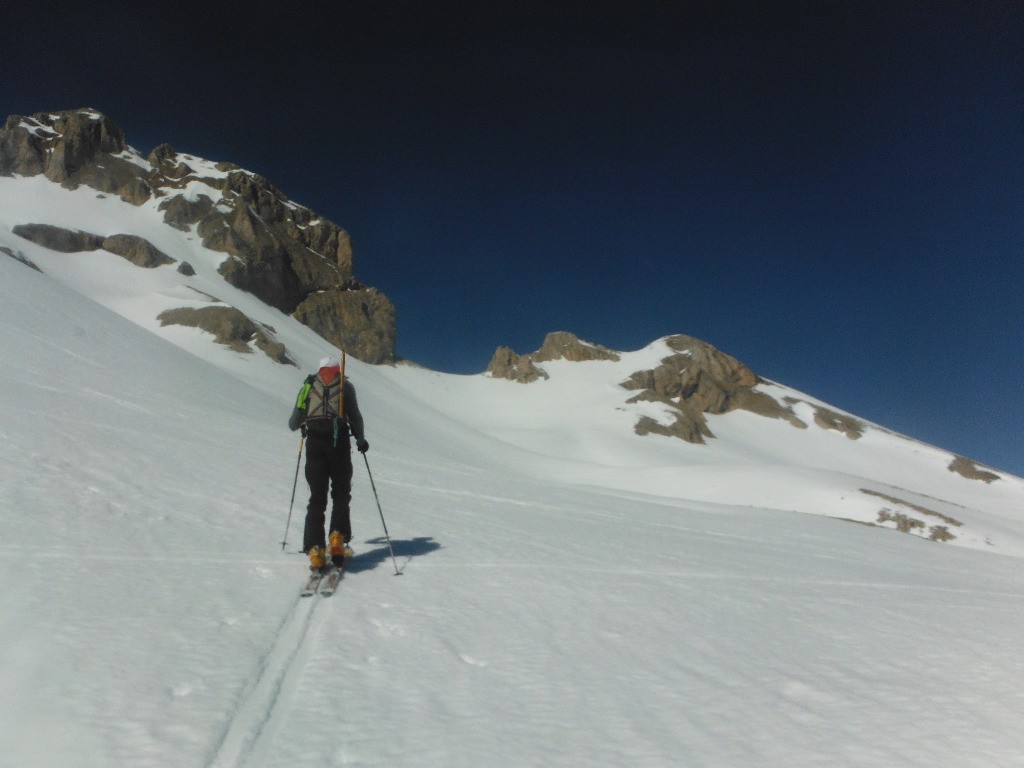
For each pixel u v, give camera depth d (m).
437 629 3.77
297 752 2.22
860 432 139.12
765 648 3.92
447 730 2.48
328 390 5.28
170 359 30.36
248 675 2.82
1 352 17.41
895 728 2.74
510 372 155.62
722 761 2.36
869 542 14.47
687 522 13.45
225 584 4.23
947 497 112.56
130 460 8.40
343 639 3.45
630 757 2.35
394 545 6.43
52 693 2.43
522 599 4.66
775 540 12.12
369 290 151.75
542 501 13.27
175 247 116.94
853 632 4.47
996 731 2.74
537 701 2.84
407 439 54.84
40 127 133.00
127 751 2.10
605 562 6.57
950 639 4.39
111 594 3.68
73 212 113.06
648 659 3.54
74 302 31.88
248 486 8.44
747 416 140.25
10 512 5.08
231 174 145.25
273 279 127.50
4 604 3.27
